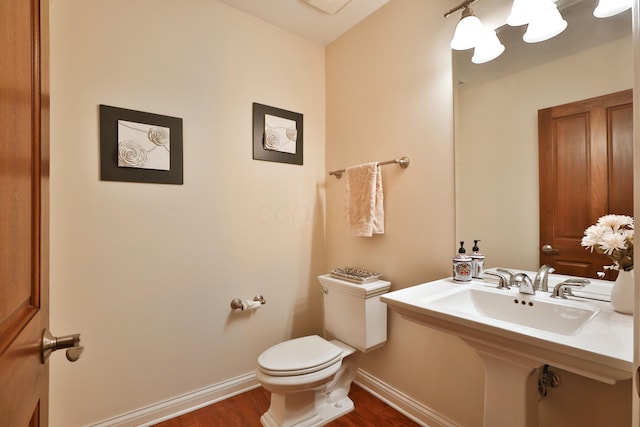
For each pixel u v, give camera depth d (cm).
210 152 181
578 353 72
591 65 113
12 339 46
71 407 141
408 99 172
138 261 158
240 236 192
